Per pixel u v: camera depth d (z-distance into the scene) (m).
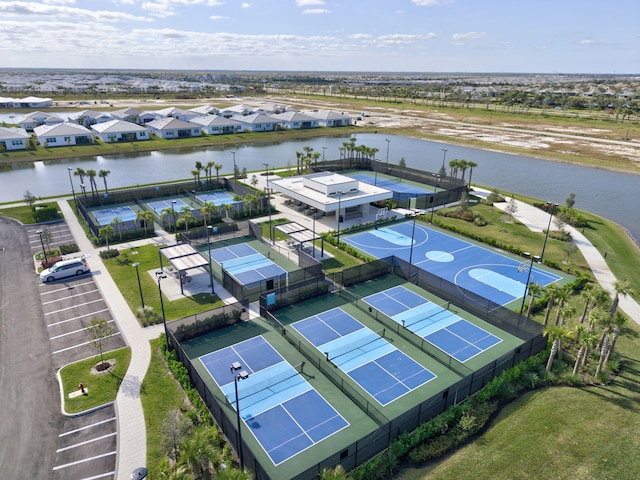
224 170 98.81
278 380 31.75
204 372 32.47
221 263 50.38
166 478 20.67
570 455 24.42
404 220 67.31
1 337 36.41
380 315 40.44
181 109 175.75
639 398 29.47
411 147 128.75
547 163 110.25
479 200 76.69
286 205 72.75
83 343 35.69
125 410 28.58
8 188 82.94
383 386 31.33
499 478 23.00
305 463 24.72
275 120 147.12
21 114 167.38
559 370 32.28
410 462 24.61
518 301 43.31
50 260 49.19
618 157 110.94
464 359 34.62
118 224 57.06
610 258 53.81
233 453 25.09
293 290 42.12
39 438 26.45
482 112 195.12
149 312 39.25
